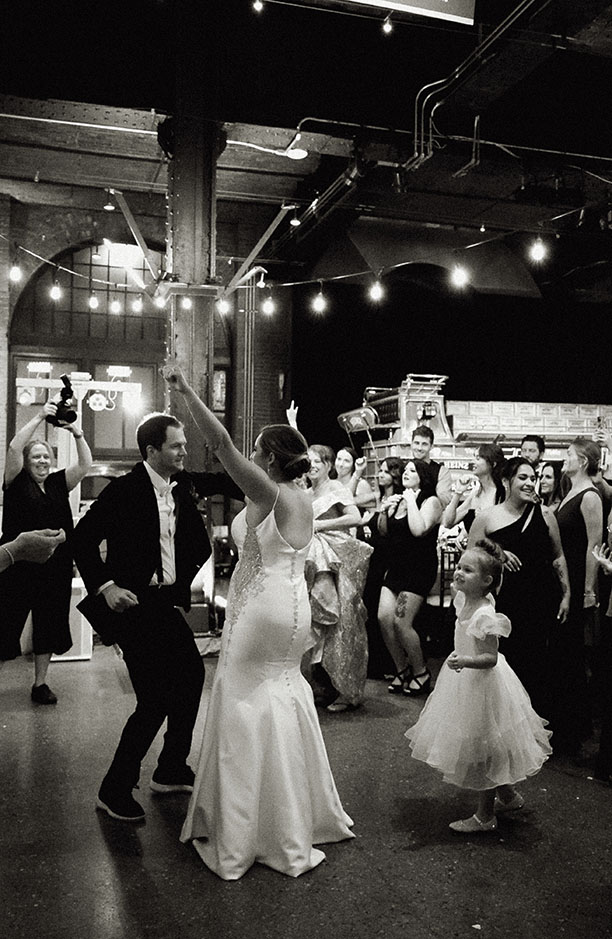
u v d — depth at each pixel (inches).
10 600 202.2
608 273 531.2
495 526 175.6
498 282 496.1
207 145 302.0
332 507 211.5
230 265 502.9
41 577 211.8
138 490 138.9
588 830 131.3
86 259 491.5
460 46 348.8
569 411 482.3
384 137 348.8
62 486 217.3
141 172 449.4
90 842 124.8
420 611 237.6
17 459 209.3
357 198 443.5
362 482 270.4
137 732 133.9
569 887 111.1
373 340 558.6
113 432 493.7
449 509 240.2
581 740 183.9
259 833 117.0
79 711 203.9
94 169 445.4
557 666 177.9
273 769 116.7
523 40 300.7
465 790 149.3
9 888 109.9
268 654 118.4
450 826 130.3
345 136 344.5
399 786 151.2
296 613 118.4
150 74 307.9
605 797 146.8
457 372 584.1
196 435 290.7
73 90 304.0
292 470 120.6
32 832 128.6
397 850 122.8
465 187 424.8
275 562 118.5
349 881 112.2
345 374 549.0
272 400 511.8
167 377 108.1
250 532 120.0
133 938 97.0
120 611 132.0
